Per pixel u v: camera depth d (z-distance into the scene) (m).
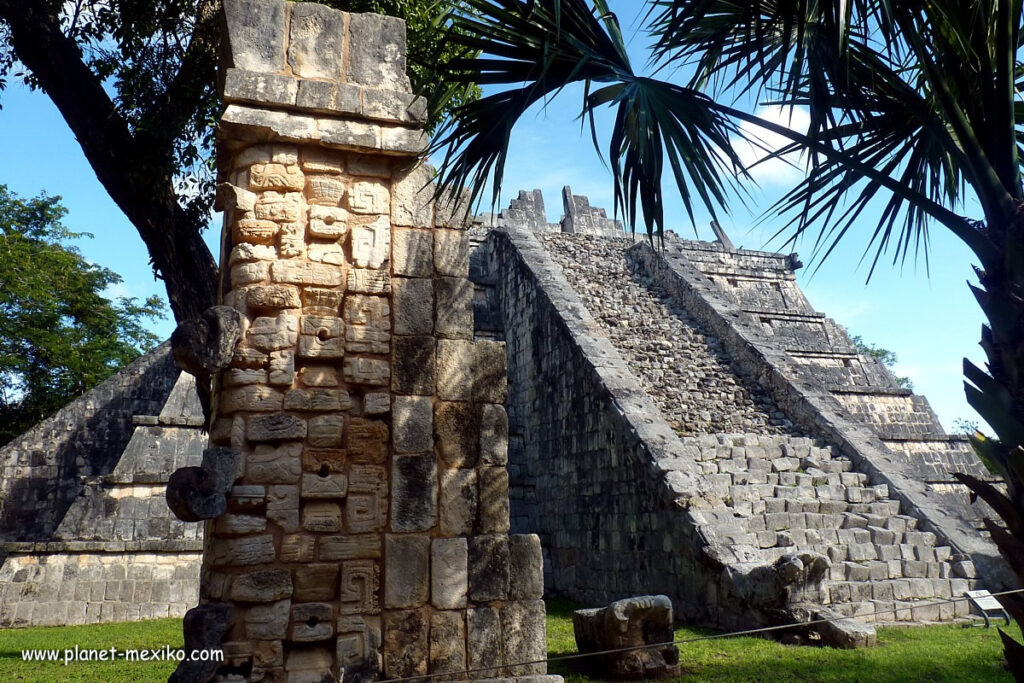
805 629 8.05
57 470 14.98
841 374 19.61
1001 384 4.18
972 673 6.69
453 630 4.96
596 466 12.36
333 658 4.74
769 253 22.52
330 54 5.52
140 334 23.56
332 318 5.20
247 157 5.30
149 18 8.50
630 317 16.28
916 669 6.85
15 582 11.50
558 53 4.97
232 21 5.31
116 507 12.79
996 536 4.30
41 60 7.64
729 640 8.20
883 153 5.38
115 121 7.96
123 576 12.04
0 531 14.24
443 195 5.70
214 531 4.88
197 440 13.76
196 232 8.63
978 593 9.11
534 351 15.27
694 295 16.89
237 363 4.99
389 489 5.08
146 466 13.19
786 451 12.24
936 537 10.80
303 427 4.98
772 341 15.37
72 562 11.88
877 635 8.34
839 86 4.61
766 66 4.71
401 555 4.96
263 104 5.22
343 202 5.41
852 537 10.51
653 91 5.01
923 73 4.98
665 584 10.21
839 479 11.84
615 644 6.81
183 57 8.53
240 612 4.66
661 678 6.75
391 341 5.30
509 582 5.19
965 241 4.52
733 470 11.52
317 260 5.24
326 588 4.82
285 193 5.26
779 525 10.47
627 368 13.12
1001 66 4.41
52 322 20.44
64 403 19.95
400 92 5.61
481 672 4.95
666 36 4.56
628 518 11.27
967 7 4.44
